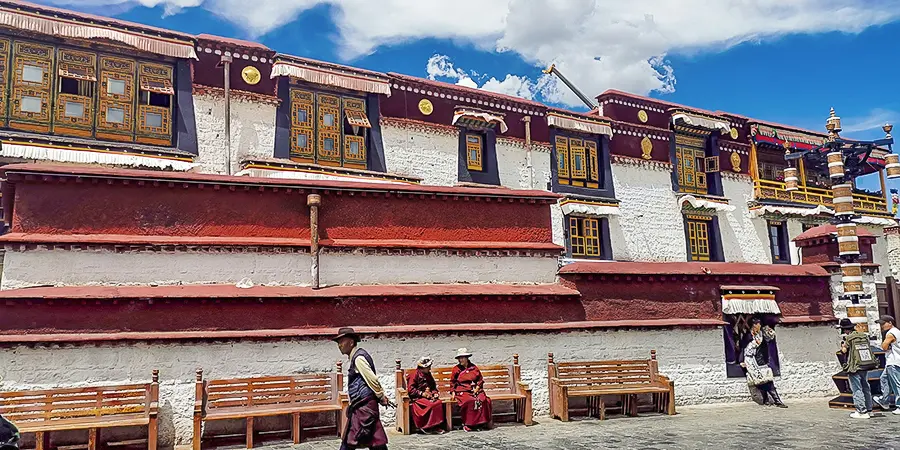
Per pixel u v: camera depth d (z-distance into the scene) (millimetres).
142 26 16344
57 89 15383
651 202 24969
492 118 21641
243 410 9875
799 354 14984
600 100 25422
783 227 28078
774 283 15055
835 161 15328
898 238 30969
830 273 15742
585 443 9555
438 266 13023
